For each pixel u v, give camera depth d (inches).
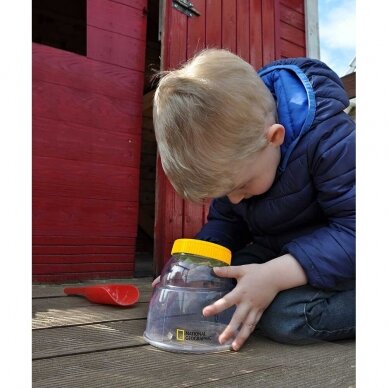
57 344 28.5
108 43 71.2
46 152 64.2
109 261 69.9
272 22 100.0
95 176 68.8
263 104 33.5
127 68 73.2
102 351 27.6
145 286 61.8
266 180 35.8
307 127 36.3
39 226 63.1
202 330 31.0
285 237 41.6
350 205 35.1
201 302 32.9
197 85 31.0
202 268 33.9
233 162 31.1
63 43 132.0
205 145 30.4
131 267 72.5
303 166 36.6
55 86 65.4
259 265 33.1
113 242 70.5
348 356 28.3
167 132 31.2
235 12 90.3
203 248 34.0
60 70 66.0
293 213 39.0
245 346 31.1
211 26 84.8
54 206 64.6
